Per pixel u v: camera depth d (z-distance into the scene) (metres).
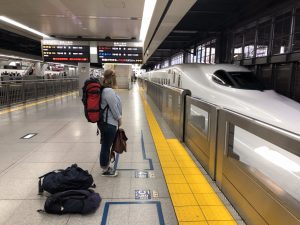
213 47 17.48
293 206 1.96
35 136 5.99
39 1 6.91
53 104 11.77
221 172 3.40
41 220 2.75
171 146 5.39
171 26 10.52
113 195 3.27
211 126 3.79
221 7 11.52
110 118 3.65
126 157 4.67
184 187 3.51
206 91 7.98
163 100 8.80
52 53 12.79
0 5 7.33
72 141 5.61
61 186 3.08
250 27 12.37
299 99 8.95
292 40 8.92
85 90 3.64
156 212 2.92
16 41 19.27
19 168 4.08
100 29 10.84
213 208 3.00
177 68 10.60
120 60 13.24
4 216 2.81
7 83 10.14
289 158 3.04
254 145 3.51
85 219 2.77
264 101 6.38
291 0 8.69
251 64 11.93
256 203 2.50
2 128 6.78
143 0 6.71
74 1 6.87
